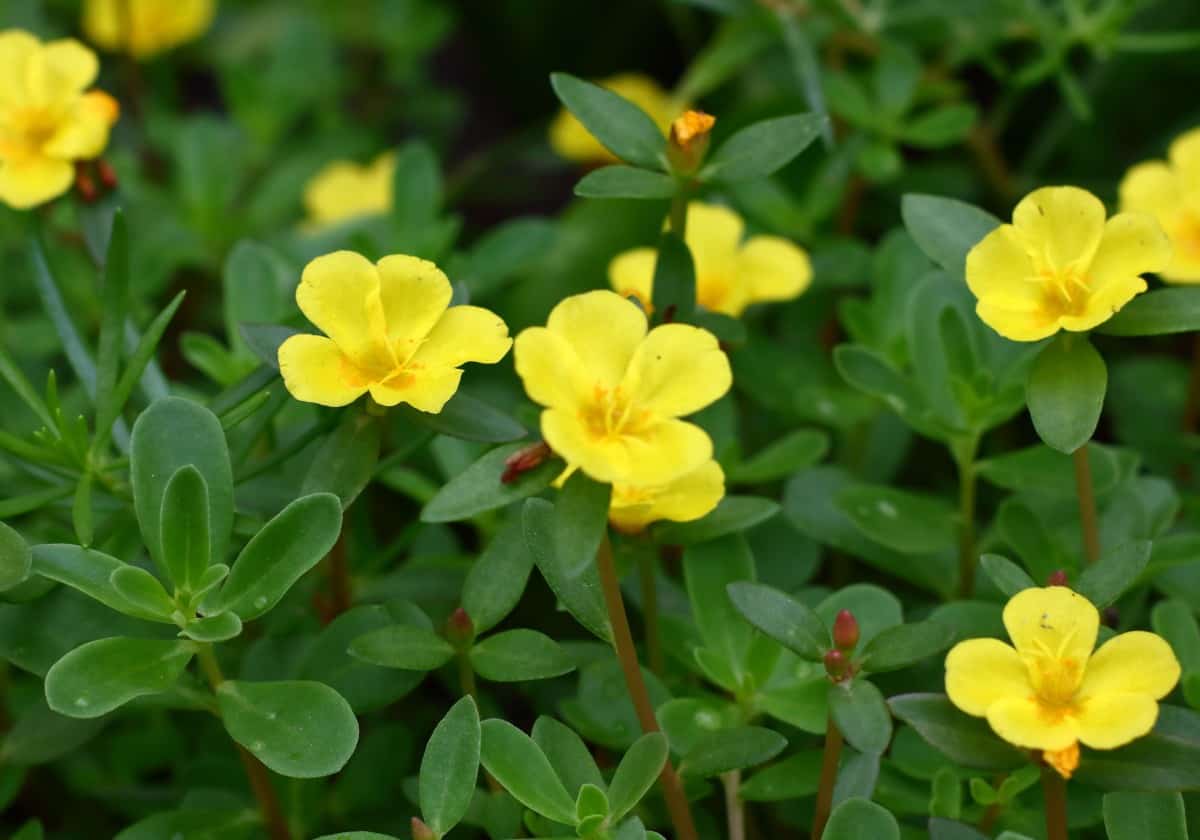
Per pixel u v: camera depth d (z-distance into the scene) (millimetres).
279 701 630
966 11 812
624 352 622
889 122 799
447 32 1129
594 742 679
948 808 649
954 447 701
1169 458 762
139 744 712
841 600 671
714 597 673
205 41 1101
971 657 610
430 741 625
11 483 706
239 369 713
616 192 660
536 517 642
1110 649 611
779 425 785
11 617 657
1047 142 867
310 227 852
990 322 638
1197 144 729
